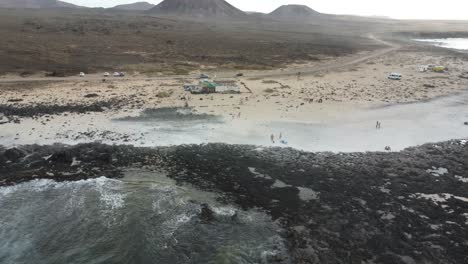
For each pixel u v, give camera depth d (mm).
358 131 60719
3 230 34781
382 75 111750
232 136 57625
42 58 121938
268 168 47031
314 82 99812
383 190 41906
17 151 49562
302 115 68625
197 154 51094
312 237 33906
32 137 55812
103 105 72812
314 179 44250
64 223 35875
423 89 91938
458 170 47219
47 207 38469
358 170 46562
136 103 74938
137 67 117875
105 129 59750
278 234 34406
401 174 45719
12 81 91688
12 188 42000
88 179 44156
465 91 90750
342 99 81000
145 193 41188
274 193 41312
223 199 40219
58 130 58812
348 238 33656
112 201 39531
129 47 161125
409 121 66688
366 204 38969
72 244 33062
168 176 45188
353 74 113688
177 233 34344
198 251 32094
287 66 128625
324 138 57219
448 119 68562
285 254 31719
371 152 52281
